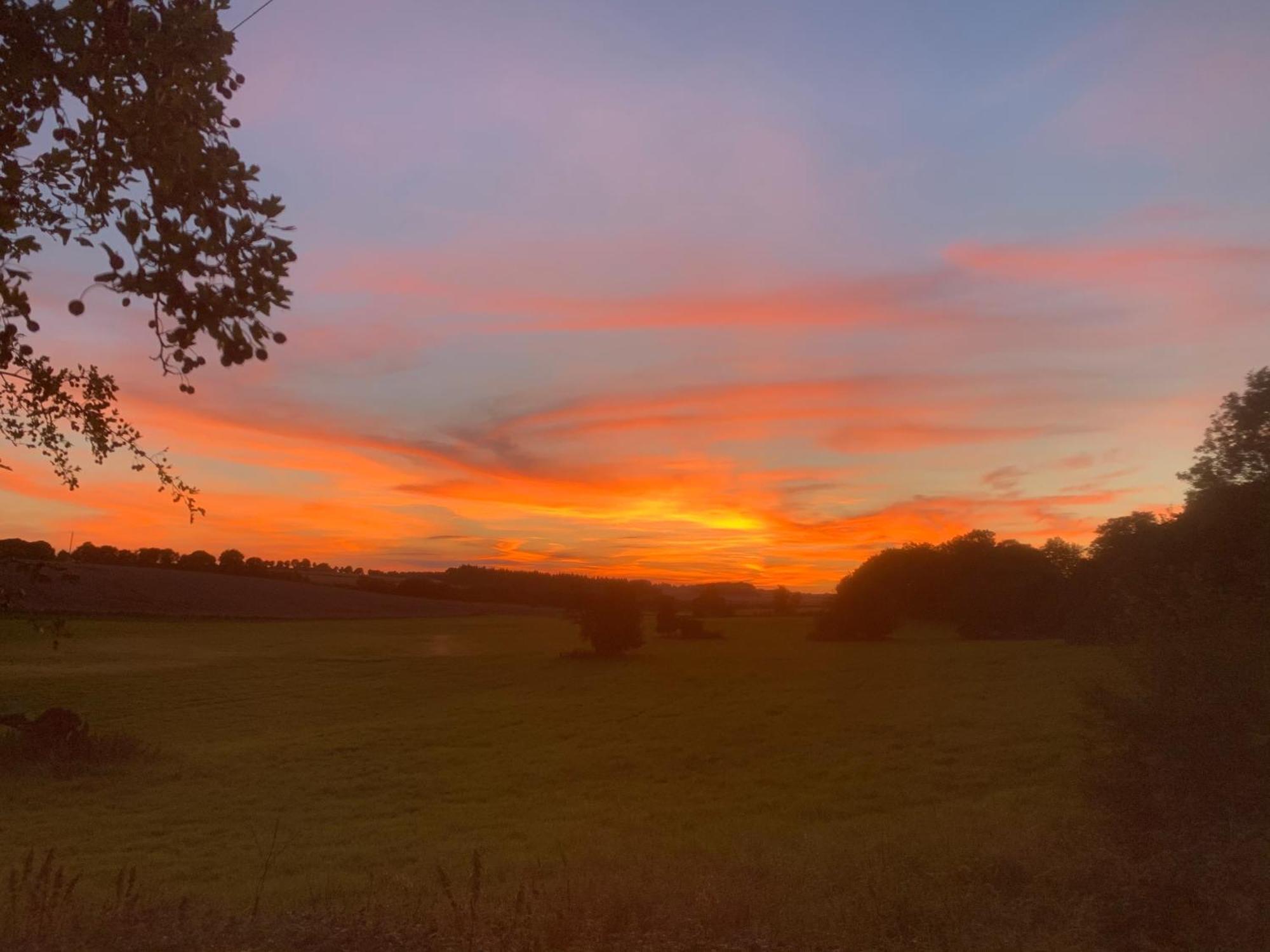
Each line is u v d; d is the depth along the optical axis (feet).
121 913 21.99
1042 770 68.80
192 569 405.80
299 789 78.74
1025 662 164.55
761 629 358.84
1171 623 27.63
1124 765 27.25
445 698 157.38
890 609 283.38
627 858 39.22
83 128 15.64
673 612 320.29
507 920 21.77
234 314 14.88
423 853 48.67
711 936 21.31
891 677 155.63
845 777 73.87
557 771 85.15
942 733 93.09
